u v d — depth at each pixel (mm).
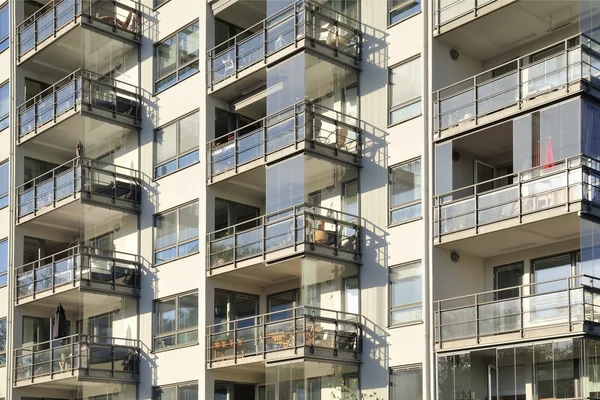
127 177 38500
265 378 34562
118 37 39281
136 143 39094
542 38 29453
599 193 25812
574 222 26297
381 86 31516
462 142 29047
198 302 34875
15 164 42156
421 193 29766
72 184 38219
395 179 30672
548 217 25969
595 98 26281
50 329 41844
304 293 31172
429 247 29062
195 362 34562
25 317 41250
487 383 26859
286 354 30625
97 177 38000
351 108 32375
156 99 38531
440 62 30031
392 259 30297
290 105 32281
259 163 33094
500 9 28188
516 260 29125
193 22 37312
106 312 39188
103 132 40000
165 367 35906
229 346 33375
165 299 36531
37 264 41906
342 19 33031
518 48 30109
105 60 41188
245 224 36219
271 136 32750
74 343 37125
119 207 38062
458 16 29188
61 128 40156
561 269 27969
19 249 41562
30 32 42156
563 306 25344
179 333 35562
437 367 28266
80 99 38219
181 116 37156
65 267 38344
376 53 31828
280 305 35125
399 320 29797
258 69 33750
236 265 33375
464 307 27766
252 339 32375
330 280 31625
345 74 32469
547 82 26766
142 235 38094
